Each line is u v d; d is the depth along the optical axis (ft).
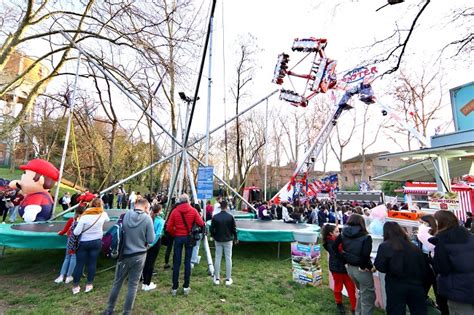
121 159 64.44
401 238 9.30
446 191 23.12
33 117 58.70
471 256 7.98
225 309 12.57
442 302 10.14
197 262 19.20
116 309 12.25
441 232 8.63
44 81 31.71
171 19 25.75
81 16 26.25
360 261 10.66
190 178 23.88
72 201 36.04
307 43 51.52
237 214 41.42
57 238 17.79
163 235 18.49
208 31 18.38
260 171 111.55
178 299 13.48
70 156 67.21
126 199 58.95
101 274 17.34
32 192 28.66
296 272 16.72
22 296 13.57
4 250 21.07
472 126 26.30
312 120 101.40
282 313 12.27
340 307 12.36
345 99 55.26
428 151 21.84
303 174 59.47
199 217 14.89
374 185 135.13
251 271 18.84
